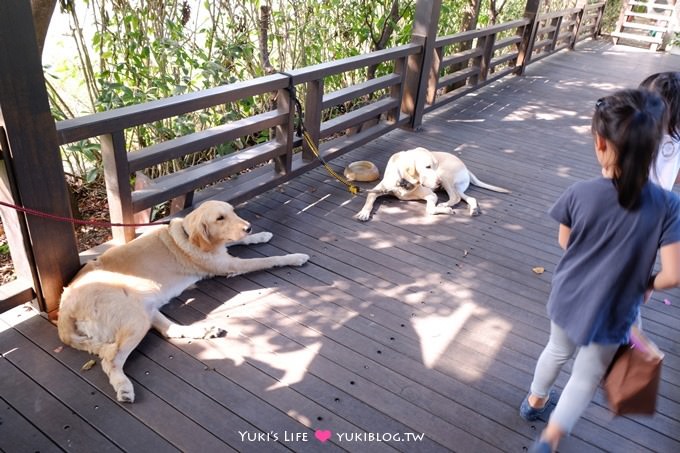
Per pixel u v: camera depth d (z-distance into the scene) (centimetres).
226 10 447
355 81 622
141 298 227
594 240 139
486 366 226
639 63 931
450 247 321
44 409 193
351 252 309
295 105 357
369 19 605
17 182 205
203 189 345
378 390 210
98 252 263
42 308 238
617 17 1254
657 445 193
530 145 512
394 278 286
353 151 464
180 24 405
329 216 350
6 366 210
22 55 191
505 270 300
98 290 214
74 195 380
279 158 372
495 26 645
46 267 228
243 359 222
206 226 250
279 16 479
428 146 490
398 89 486
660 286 134
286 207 358
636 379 143
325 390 209
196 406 198
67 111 373
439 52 536
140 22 387
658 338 252
